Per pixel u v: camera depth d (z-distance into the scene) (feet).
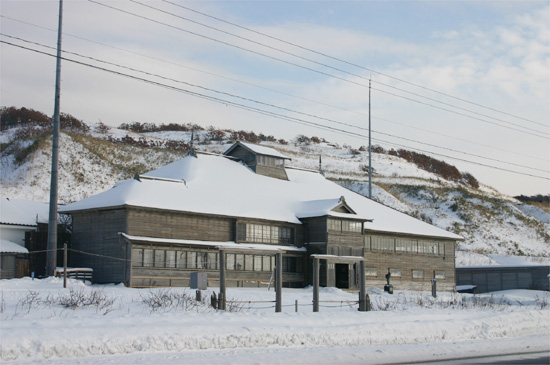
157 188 156.97
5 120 344.90
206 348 62.28
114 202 146.00
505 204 423.64
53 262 131.75
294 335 68.80
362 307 99.66
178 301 89.25
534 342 79.41
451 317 95.66
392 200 366.43
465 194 412.36
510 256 319.68
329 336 70.85
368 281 189.98
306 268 178.09
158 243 145.28
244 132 492.95
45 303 82.02
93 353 56.18
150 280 143.54
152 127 479.82
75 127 363.76
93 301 83.76
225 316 75.87
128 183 157.17
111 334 59.21
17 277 156.76
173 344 60.64
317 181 220.43
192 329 64.75
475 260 306.35
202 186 170.81
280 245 173.47
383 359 60.59
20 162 265.75
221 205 163.32
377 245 195.93
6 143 288.51
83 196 259.39
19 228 163.63
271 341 66.85
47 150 277.44
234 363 53.88
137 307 84.53
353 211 182.60
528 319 99.55
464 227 362.74
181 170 181.06
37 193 246.68
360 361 58.75
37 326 60.95
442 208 384.47
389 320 85.92
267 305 103.86
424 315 93.71
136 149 335.47
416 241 210.59
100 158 300.81
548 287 220.64
